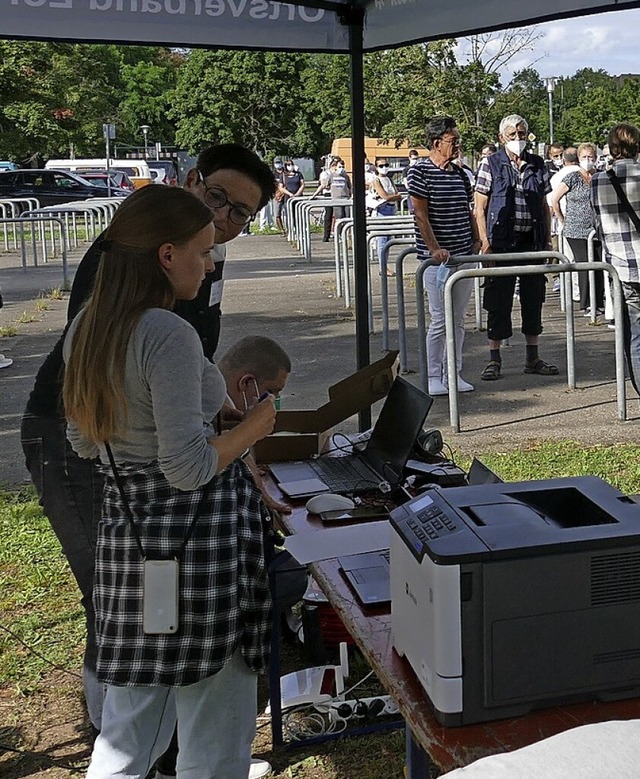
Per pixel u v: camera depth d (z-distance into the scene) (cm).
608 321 1036
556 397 738
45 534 520
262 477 359
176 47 458
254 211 318
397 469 338
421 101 2192
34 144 3759
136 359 220
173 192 229
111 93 5216
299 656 395
